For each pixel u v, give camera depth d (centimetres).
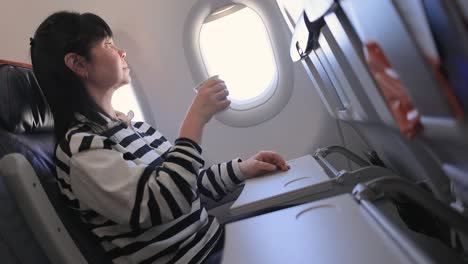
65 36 111
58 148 104
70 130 108
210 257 111
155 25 186
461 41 29
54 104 112
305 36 90
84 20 115
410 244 46
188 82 189
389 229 52
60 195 104
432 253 67
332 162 188
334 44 72
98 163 98
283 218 69
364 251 49
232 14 177
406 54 35
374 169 90
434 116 37
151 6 184
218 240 120
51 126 121
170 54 187
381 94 54
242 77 187
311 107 187
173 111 193
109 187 96
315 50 96
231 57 184
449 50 31
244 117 190
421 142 47
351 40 53
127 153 111
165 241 107
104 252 105
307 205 72
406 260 44
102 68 116
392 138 76
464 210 59
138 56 189
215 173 136
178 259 108
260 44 182
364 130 112
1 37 193
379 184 64
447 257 67
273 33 177
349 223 59
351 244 52
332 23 59
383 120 61
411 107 41
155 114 194
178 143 106
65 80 112
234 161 138
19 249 85
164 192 97
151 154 123
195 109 111
